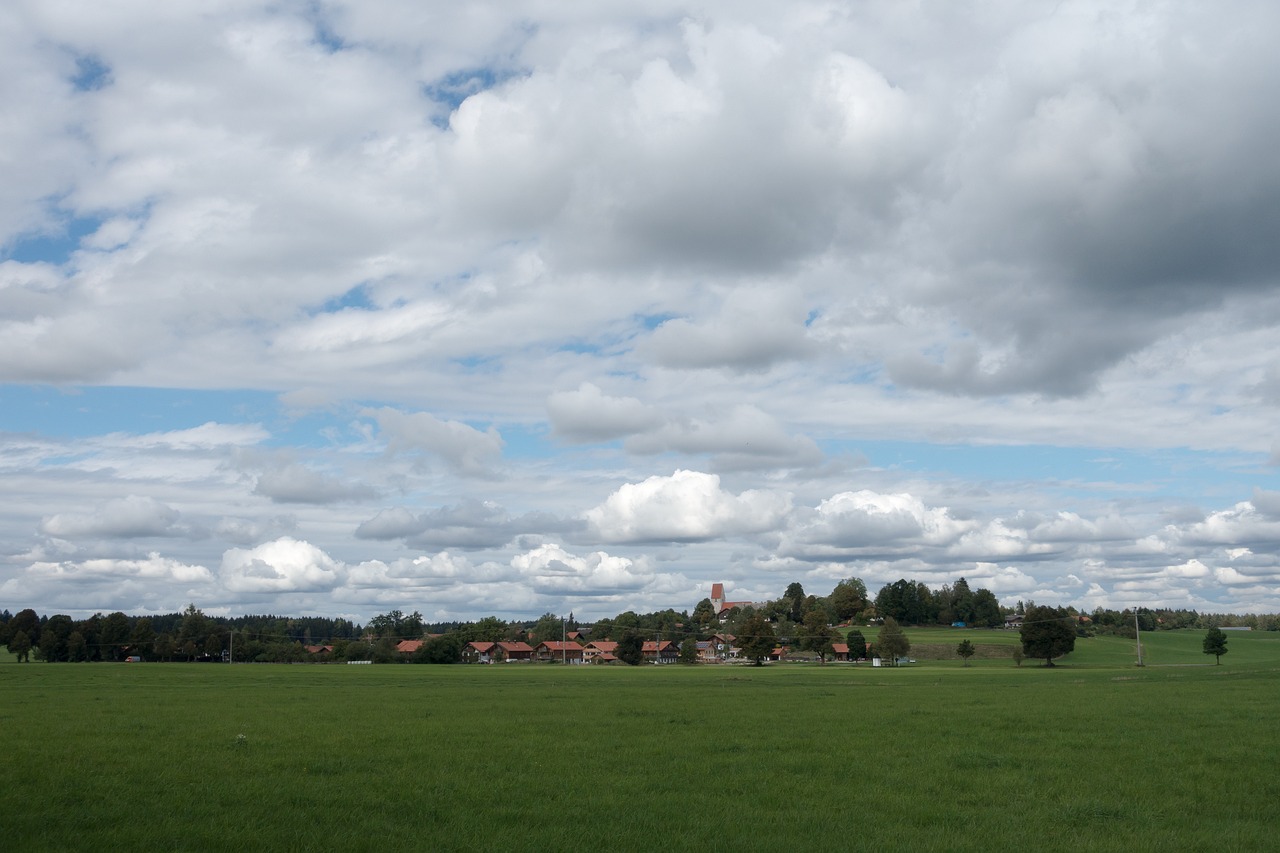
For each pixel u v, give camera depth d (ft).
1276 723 145.69
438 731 137.59
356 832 67.67
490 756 109.29
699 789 87.81
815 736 131.75
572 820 73.10
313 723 151.53
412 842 64.90
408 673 451.53
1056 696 223.92
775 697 229.45
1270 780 91.86
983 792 86.79
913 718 160.45
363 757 107.65
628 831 68.85
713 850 63.72
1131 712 169.07
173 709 183.83
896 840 67.41
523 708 188.34
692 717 163.53
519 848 63.26
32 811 74.54
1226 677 337.31
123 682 310.24
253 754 110.32
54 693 240.53
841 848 64.44
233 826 69.51
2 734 132.16
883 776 95.50
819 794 85.46
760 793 85.66
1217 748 115.34
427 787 87.20
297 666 571.28
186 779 90.84
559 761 104.99
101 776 91.97
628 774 96.43
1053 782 92.12
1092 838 68.54
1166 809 78.74
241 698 222.69
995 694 237.66
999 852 64.13
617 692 258.16
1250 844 66.90
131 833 66.54
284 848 63.26
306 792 83.56
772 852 63.36
